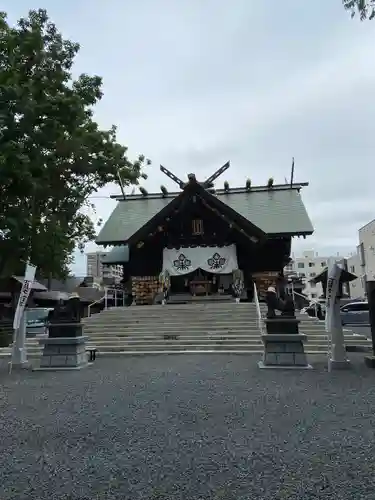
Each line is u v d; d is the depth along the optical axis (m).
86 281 41.00
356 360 10.59
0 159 14.55
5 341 19.86
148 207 25.20
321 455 3.98
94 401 6.49
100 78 22.73
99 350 13.12
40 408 6.13
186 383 7.79
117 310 16.56
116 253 23.14
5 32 17.75
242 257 21.50
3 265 17.47
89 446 4.39
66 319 10.79
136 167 26.39
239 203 23.94
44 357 10.46
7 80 16.64
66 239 20.31
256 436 4.60
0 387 7.95
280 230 20.50
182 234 20.58
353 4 6.95
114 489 3.34
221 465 3.79
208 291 20.12
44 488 3.39
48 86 18.77
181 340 13.38
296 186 25.16
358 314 24.27
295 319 9.77
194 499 3.14
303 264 84.38
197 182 19.05
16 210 17.17
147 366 10.21
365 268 54.22
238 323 14.25
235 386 7.43
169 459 3.96
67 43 21.44
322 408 5.77
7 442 4.57
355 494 3.17
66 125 18.70
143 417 5.46
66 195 23.38
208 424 5.09
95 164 23.86
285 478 3.48
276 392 6.87
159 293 20.52
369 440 4.39
